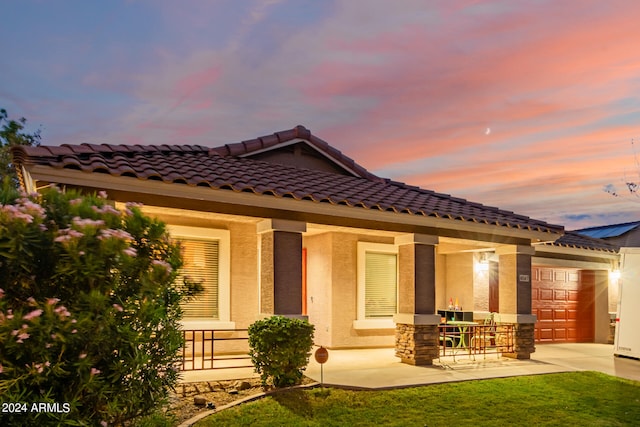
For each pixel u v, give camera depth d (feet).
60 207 13.58
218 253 37.22
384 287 47.11
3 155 71.15
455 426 24.41
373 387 28.76
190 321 35.63
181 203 28.60
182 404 24.67
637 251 45.16
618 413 27.55
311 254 46.60
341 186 38.68
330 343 43.14
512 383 32.27
